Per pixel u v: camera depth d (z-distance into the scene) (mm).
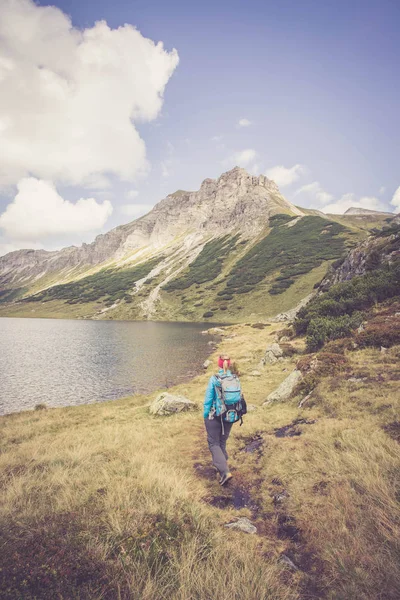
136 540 3557
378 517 3727
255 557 3496
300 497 4828
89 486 5207
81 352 41000
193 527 3994
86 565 3062
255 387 17234
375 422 7094
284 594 2900
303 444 6891
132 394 22219
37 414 17188
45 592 2686
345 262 55062
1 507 4176
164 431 10508
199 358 35156
